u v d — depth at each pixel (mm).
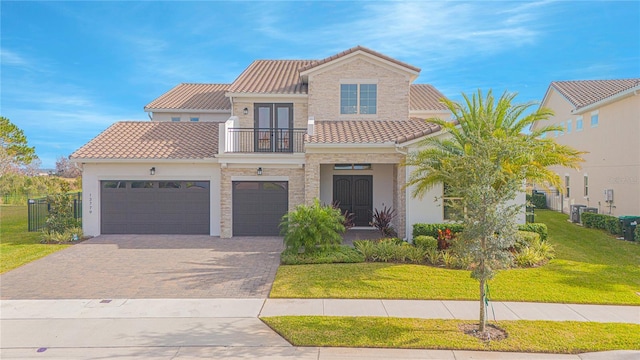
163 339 7383
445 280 10961
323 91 19656
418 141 15461
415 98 22766
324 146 16375
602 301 9461
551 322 8133
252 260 13508
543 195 30469
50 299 9664
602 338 7340
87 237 17609
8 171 39438
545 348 6938
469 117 13555
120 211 18188
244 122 19969
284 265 12734
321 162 16719
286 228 14023
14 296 9906
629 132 19781
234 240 16953
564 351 6875
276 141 19828
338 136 16938
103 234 18141
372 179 20078
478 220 7438
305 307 9039
